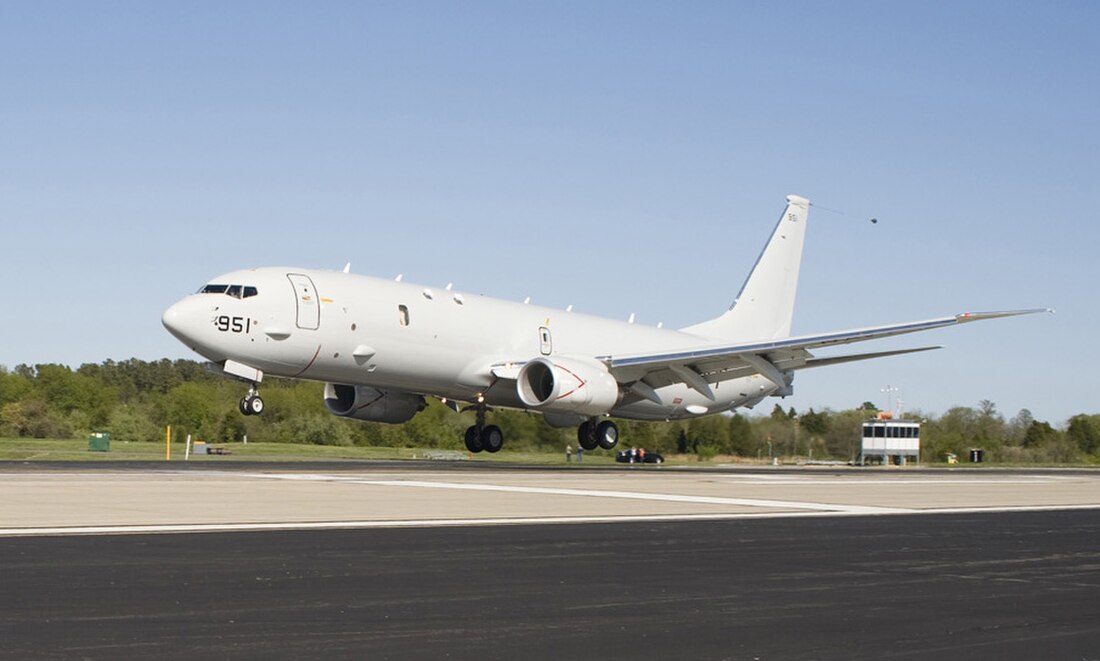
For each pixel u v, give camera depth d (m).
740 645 8.73
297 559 12.94
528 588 11.27
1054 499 28.12
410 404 41.97
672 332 48.62
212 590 10.72
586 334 43.59
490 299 41.03
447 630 9.09
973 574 13.01
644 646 8.64
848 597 11.13
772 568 13.14
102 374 121.75
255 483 25.50
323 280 35.88
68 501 19.61
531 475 33.16
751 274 52.25
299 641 8.53
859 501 25.09
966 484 36.06
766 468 57.09
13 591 10.50
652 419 46.72
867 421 81.12
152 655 7.96
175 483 24.67
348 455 61.06
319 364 35.56
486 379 39.53
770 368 41.56
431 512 19.16
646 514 19.95
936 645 8.86
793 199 53.38
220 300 33.66
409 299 37.59
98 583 11.00
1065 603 11.01
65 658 7.83
